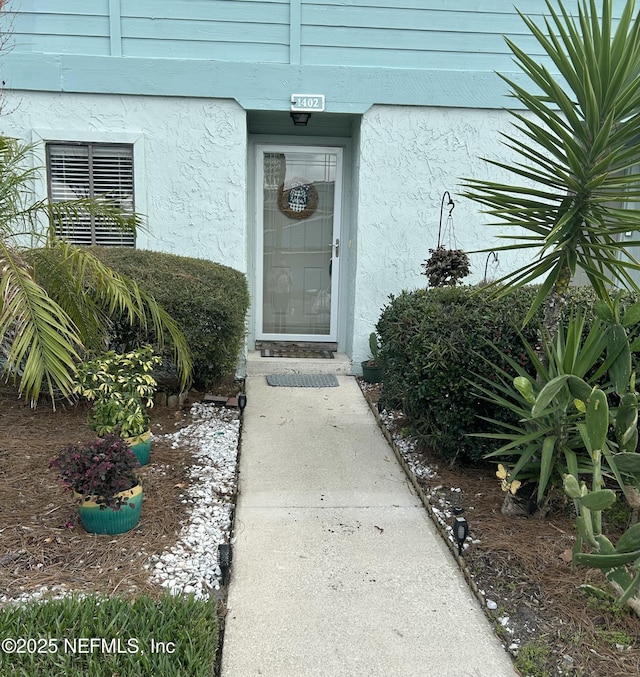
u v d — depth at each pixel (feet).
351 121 19.30
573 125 8.93
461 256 16.22
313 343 21.24
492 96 17.67
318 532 9.72
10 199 12.58
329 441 13.75
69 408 14.64
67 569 8.18
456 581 8.43
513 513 10.18
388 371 13.66
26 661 6.07
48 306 9.14
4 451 11.85
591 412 6.84
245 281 16.92
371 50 17.38
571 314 9.77
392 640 7.22
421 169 18.01
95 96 16.74
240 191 17.58
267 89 17.12
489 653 7.04
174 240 17.67
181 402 15.69
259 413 15.53
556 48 9.07
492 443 11.27
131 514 9.20
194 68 16.80
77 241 17.42
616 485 10.98
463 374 10.79
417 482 11.48
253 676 6.57
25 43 16.37
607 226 9.29
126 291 11.38
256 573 8.51
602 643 7.10
